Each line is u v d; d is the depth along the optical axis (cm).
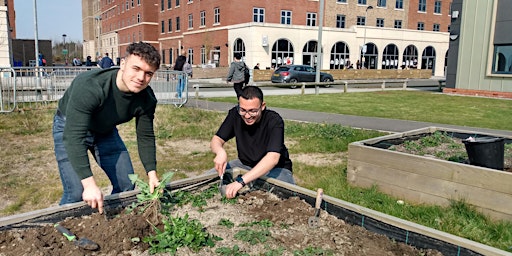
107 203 284
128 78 271
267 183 338
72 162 261
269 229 267
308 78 2762
